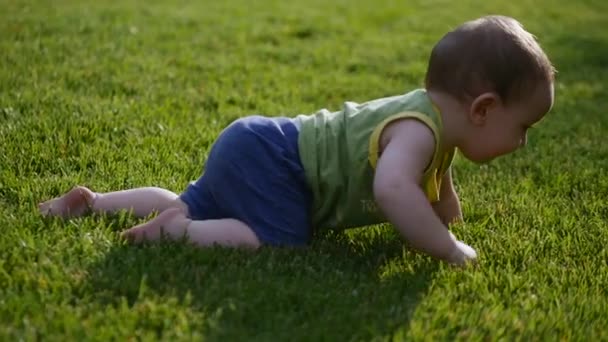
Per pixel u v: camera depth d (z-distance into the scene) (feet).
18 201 12.49
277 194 11.32
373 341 8.85
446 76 10.98
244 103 20.79
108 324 8.79
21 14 30.37
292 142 11.47
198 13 35.06
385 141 10.98
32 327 8.58
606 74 28.68
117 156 14.94
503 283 10.67
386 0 43.93
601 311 10.11
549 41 34.47
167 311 9.08
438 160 11.22
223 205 11.50
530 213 13.73
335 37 32.19
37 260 10.29
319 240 11.81
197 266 10.37
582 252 12.05
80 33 27.58
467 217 13.55
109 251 10.60
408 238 10.63
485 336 9.20
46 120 16.43
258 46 29.07
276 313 9.30
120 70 22.77
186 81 22.48
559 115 22.04
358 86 24.27
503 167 16.85
